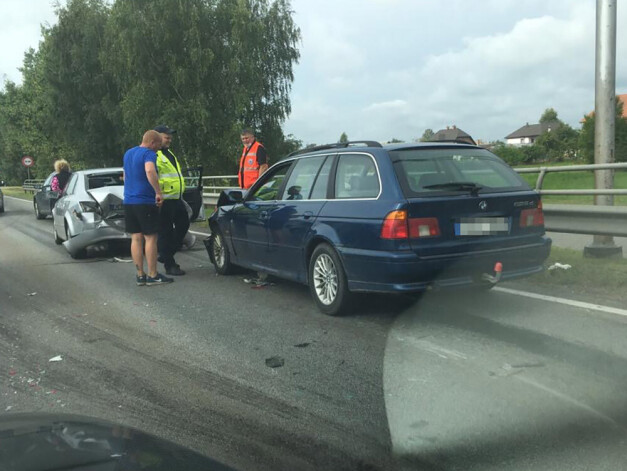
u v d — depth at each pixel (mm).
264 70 35906
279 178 6695
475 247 5055
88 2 36062
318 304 5754
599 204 7625
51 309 6270
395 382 3787
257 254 6910
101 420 1575
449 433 3006
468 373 3828
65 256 10430
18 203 32469
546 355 4117
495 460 2723
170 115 31109
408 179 5043
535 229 5402
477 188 5156
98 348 4816
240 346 4754
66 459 1222
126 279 7988
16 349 4832
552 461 2688
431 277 4938
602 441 2863
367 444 2975
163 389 3865
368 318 5422
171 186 7918
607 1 7438
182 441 3082
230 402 3607
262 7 36375
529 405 3305
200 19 31281
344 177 5574
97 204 9469
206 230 13445
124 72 32625
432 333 4750
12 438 1350
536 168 7680
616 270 6582
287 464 2805
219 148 31797
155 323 5566
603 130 7539
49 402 3686
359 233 5145
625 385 3557
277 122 37000
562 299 5703
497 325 4910
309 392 3715
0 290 7375
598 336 4512
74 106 37406
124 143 36281
